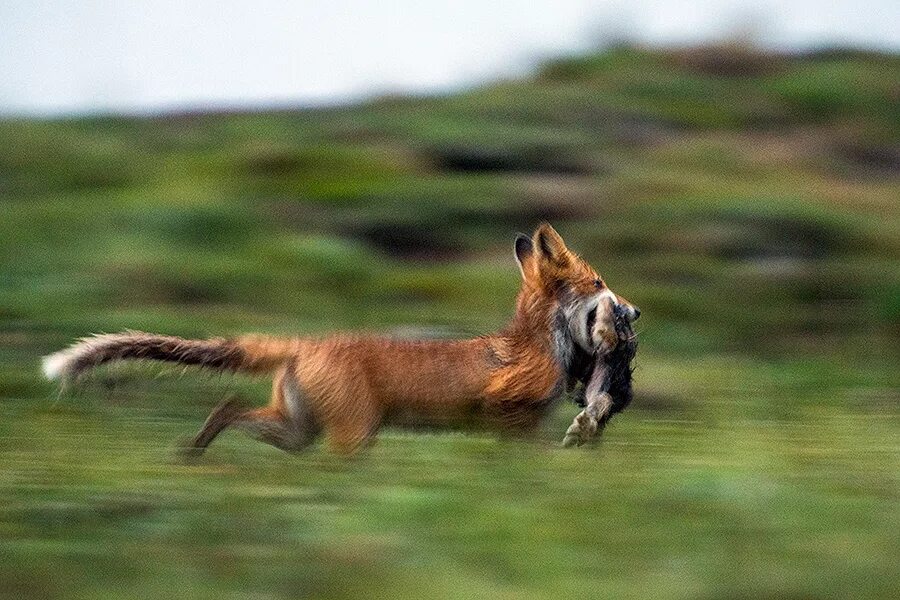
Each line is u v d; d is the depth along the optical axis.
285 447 14.97
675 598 9.29
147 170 47.44
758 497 11.95
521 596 9.32
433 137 47.72
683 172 46.06
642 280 34.47
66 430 18.02
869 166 51.94
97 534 10.77
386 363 14.88
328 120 52.75
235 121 53.72
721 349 28.94
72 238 36.19
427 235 38.59
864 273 34.78
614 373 15.58
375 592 9.38
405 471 13.47
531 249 15.88
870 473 14.02
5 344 25.89
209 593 9.35
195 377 21.14
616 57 60.16
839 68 62.00
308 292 32.81
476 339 15.40
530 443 15.33
